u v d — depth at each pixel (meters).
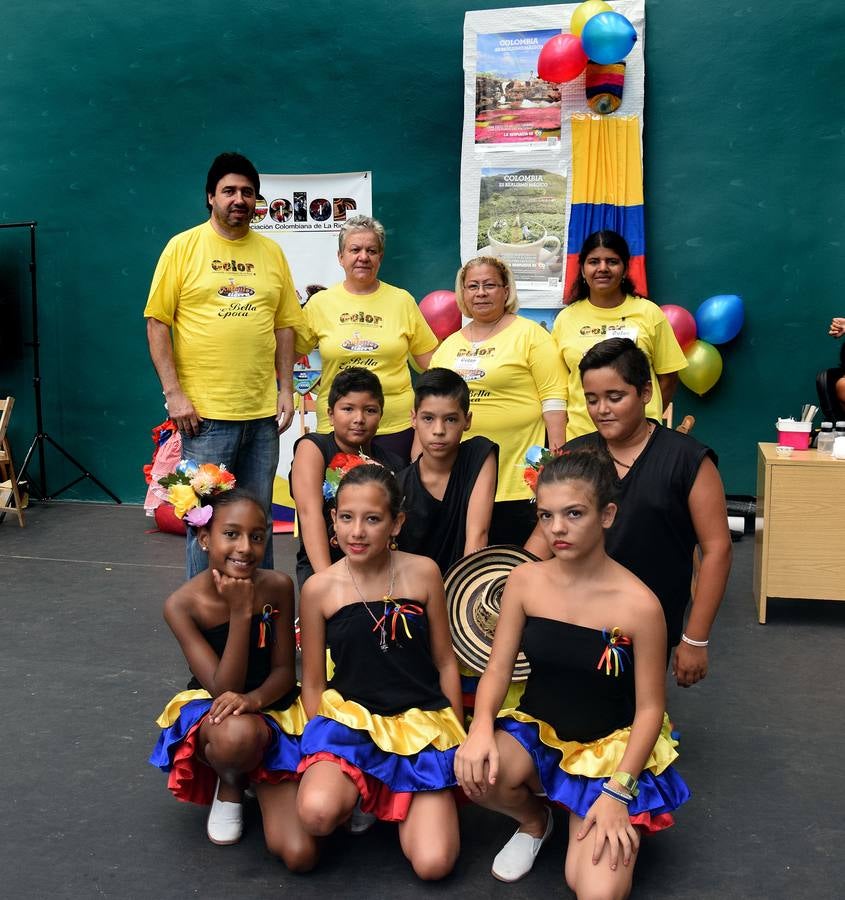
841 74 5.82
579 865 2.26
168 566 5.40
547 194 6.10
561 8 5.96
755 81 5.92
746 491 6.18
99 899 2.34
